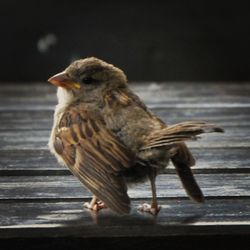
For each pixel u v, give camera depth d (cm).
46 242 699
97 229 699
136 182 729
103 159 698
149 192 809
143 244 703
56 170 891
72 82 787
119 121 723
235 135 1095
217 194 800
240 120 1205
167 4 2011
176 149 699
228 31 1994
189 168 712
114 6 2011
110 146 705
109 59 1970
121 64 1964
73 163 721
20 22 1975
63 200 787
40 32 1978
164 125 746
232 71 1980
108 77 790
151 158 690
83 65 788
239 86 1614
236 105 1344
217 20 1994
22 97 1457
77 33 1986
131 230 700
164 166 704
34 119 1220
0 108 1323
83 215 736
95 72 787
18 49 1964
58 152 742
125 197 670
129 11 2008
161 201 780
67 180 862
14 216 733
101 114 743
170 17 2005
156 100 1402
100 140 714
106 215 734
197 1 2005
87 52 1973
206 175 881
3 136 1091
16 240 697
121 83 794
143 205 748
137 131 707
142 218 723
